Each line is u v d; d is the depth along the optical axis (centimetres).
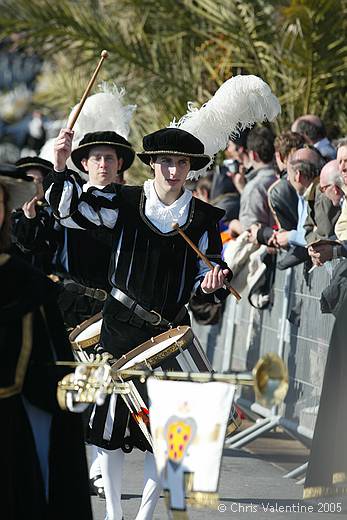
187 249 1371
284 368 952
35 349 1032
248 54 2956
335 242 1570
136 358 1350
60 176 1368
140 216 1371
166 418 1038
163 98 3031
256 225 1892
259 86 1642
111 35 3091
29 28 3102
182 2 3091
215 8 2939
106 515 1444
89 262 1571
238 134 1731
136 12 3173
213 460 1016
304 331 1767
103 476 1419
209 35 3045
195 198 1398
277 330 1905
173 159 1373
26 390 1021
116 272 1377
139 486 1680
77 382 1012
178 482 1027
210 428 1019
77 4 3206
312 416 1717
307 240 1741
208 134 1636
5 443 1001
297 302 1803
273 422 1895
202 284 1351
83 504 1038
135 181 3017
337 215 1678
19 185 1052
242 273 1967
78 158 1622
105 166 1595
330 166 1662
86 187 1595
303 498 1444
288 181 1869
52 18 3089
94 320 1602
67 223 1373
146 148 1387
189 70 3048
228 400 1017
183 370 1356
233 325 2194
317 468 1406
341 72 2841
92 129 1834
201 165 1406
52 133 3697
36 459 1020
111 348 1373
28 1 3108
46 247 1595
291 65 2847
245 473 1775
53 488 1035
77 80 3272
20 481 1005
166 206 1374
